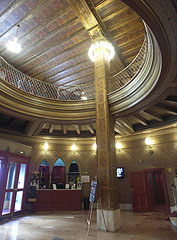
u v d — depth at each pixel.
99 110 6.67
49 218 7.17
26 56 8.41
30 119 7.64
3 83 6.43
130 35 7.30
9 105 6.75
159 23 3.06
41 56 8.45
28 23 6.93
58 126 10.07
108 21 6.84
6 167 7.11
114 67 8.91
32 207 8.70
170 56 3.89
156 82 4.92
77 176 10.88
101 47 7.35
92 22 6.81
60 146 10.81
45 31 7.27
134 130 9.62
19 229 5.43
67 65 8.97
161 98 5.73
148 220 6.65
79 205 9.45
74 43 7.81
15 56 8.38
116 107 6.64
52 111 7.82
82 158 10.70
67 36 7.49
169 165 8.41
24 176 8.39
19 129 9.84
